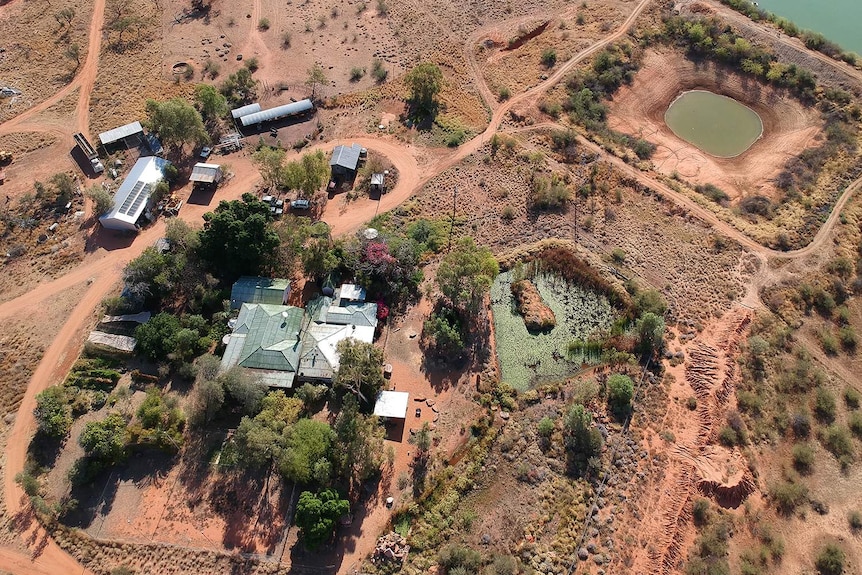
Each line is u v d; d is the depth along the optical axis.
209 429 68.88
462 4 134.38
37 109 106.56
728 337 79.38
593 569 59.84
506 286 85.75
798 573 61.59
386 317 79.69
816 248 90.75
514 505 64.75
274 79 115.06
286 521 62.62
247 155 101.62
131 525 62.53
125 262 85.25
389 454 67.06
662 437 70.12
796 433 72.31
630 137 109.94
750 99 117.19
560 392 74.19
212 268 81.25
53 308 80.00
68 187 91.50
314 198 95.44
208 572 59.75
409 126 107.81
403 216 93.31
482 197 96.69
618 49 122.81
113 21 124.19
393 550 60.25
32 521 62.59
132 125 101.00
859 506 66.94
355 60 120.25
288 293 80.50
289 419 66.19
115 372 72.38
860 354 80.50
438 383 74.44
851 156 103.38
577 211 94.88
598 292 84.88
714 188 100.75
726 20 126.19
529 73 120.06
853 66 116.62
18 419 69.62
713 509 64.75
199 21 126.31
